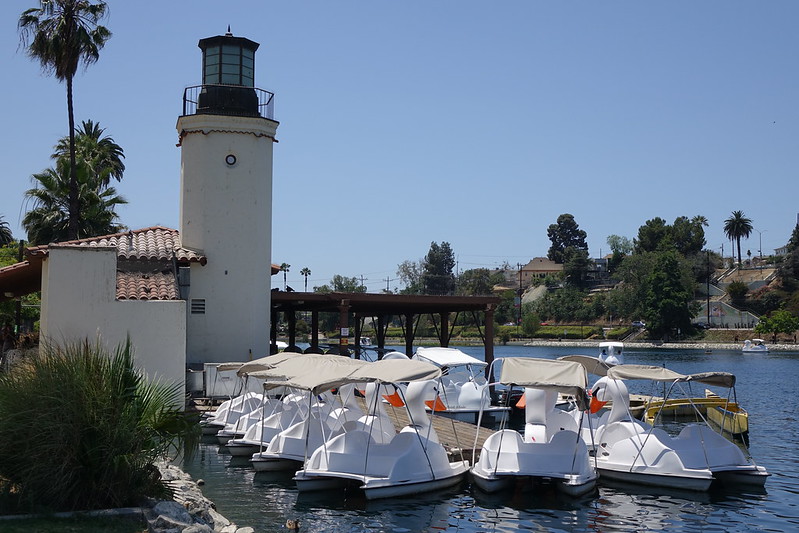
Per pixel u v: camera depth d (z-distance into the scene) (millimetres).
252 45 32594
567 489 16500
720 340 119750
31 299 42844
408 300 35625
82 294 24125
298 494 16406
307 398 22328
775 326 117500
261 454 18609
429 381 17969
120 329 24297
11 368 12258
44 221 43031
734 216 185750
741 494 17047
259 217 32062
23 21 35750
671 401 31625
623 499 16453
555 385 16562
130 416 11805
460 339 123125
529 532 14078
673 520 14961
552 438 17078
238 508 15273
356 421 18000
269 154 32656
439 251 175875
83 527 10398
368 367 17547
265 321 32219
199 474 18453
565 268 169375
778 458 22359
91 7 36625
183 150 32156
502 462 17031
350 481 16875
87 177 44312
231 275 31422
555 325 140500
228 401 24766
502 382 16922
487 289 166375
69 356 11961
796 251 137500
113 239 31750
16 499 11117
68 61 35969
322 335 124562
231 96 31953
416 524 14422
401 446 16859
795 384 50969
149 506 11492
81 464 11320
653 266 125438
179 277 30922
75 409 11258
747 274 151875
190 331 30969
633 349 112750
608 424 19172
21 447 11219
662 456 17516
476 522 14609
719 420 27688
